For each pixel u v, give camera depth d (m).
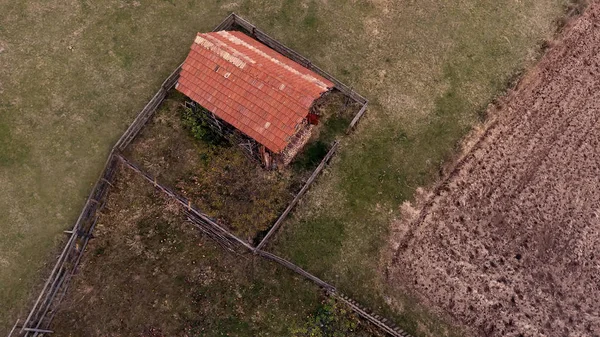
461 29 25.61
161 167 21.30
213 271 19.88
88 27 23.78
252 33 24.38
